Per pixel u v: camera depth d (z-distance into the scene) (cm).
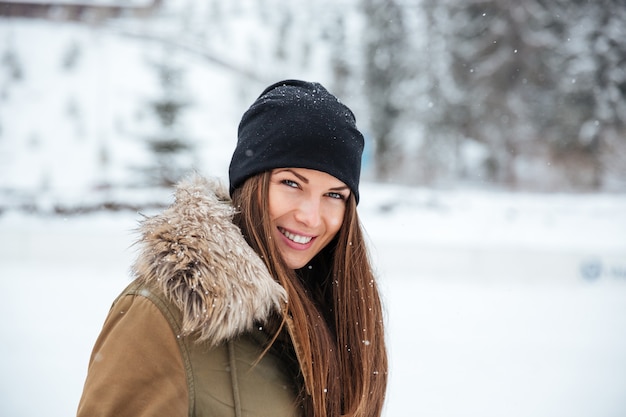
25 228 1143
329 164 135
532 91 2534
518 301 948
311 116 136
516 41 2525
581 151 2495
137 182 2231
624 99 2503
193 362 117
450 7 2617
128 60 3161
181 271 115
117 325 118
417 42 2636
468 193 1962
